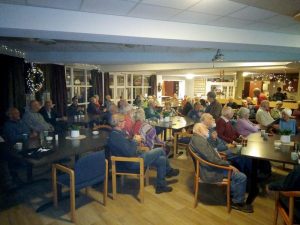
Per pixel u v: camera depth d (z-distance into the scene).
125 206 2.67
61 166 2.42
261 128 4.36
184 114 6.68
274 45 3.62
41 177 3.37
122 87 9.99
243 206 2.62
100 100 8.59
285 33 3.67
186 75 12.24
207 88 12.65
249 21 2.96
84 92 8.02
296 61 5.64
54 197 2.59
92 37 2.80
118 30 2.68
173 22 2.93
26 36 2.74
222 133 3.47
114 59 5.59
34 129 3.64
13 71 4.46
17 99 4.60
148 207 2.66
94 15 2.56
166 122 4.82
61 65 6.68
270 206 2.71
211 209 2.64
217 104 4.70
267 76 11.03
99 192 2.99
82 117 5.47
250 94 11.98
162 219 2.43
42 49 4.91
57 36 2.74
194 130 2.78
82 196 2.88
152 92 11.30
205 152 2.58
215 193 3.01
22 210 2.55
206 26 3.12
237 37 3.35
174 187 3.18
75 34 2.61
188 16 2.71
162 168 2.99
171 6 2.38
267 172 3.50
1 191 2.93
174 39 2.96
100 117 5.51
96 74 8.35
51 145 2.73
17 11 2.29
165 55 5.62
